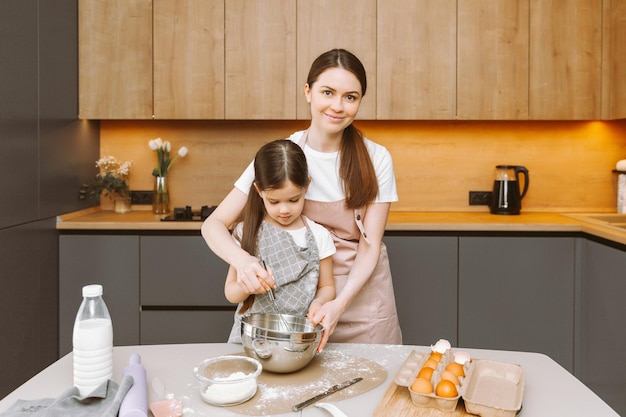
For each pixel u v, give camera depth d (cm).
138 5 292
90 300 103
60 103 276
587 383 260
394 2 289
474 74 290
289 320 120
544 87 290
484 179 325
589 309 257
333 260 154
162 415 89
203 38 292
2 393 222
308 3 289
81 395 99
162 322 275
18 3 235
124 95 295
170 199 330
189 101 294
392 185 156
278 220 136
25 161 242
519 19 288
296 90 292
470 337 272
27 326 244
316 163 152
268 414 92
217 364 106
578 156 324
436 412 91
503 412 88
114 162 317
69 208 289
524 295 270
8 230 227
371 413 93
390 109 292
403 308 272
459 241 270
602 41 288
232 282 136
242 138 328
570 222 272
